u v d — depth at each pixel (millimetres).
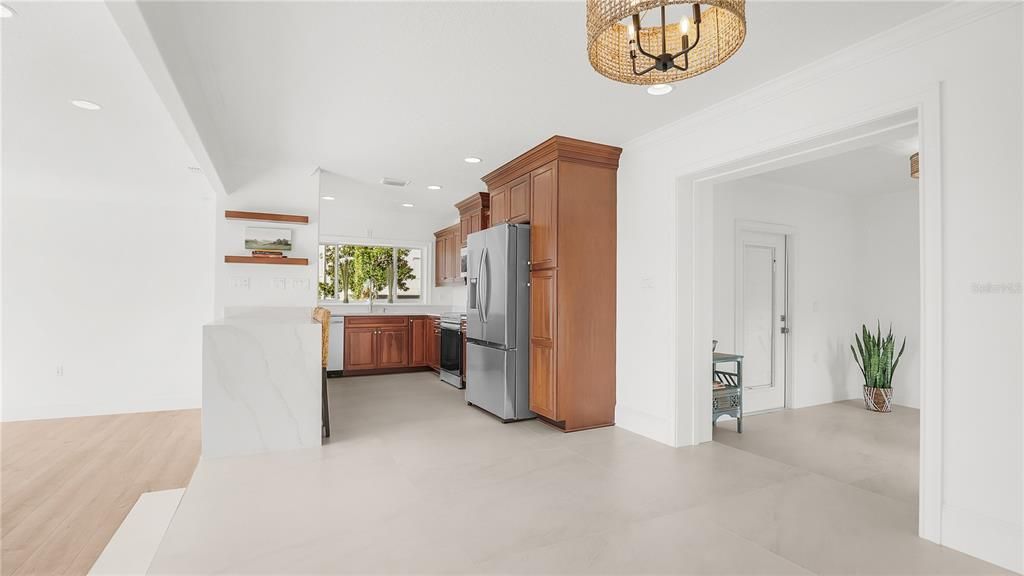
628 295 3949
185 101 2510
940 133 2074
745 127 2939
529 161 4168
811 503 2541
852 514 2412
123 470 3219
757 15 2090
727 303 4719
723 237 4684
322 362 3658
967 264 2002
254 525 2264
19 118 2891
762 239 5051
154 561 1945
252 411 3332
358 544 2098
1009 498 1900
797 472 2998
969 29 1992
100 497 2781
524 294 4242
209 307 5184
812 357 5246
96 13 1851
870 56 2309
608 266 4047
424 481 2826
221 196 4395
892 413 4840
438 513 2404
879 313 5465
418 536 2172
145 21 1784
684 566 1937
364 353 6734
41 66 2271
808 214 5234
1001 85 1905
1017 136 1867
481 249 4617
